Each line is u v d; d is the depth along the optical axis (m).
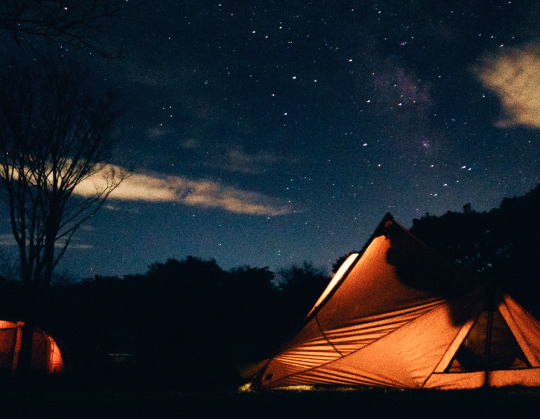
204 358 9.40
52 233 7.35
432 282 4.96
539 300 14.37
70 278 11.30
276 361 4.87
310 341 4.94
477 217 16.97
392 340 4.71
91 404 3.81
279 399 3.90
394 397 3.94
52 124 7.45
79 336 10.66
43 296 7.77
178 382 6.18
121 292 11.50
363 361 4.70
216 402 3.81
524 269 14.89
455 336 4.62
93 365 8.96
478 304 4.70
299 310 13.73
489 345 4.75
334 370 4.72
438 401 3.76
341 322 4.96
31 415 3.41
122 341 11.37
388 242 5.41
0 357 7.28
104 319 10.98
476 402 3.71
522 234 15.36
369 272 5.20
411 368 4.57
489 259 16.56
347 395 4.07
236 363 7.80
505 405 3.61
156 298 11.46
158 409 3.58
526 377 4.68
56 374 7.53
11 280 8.49
